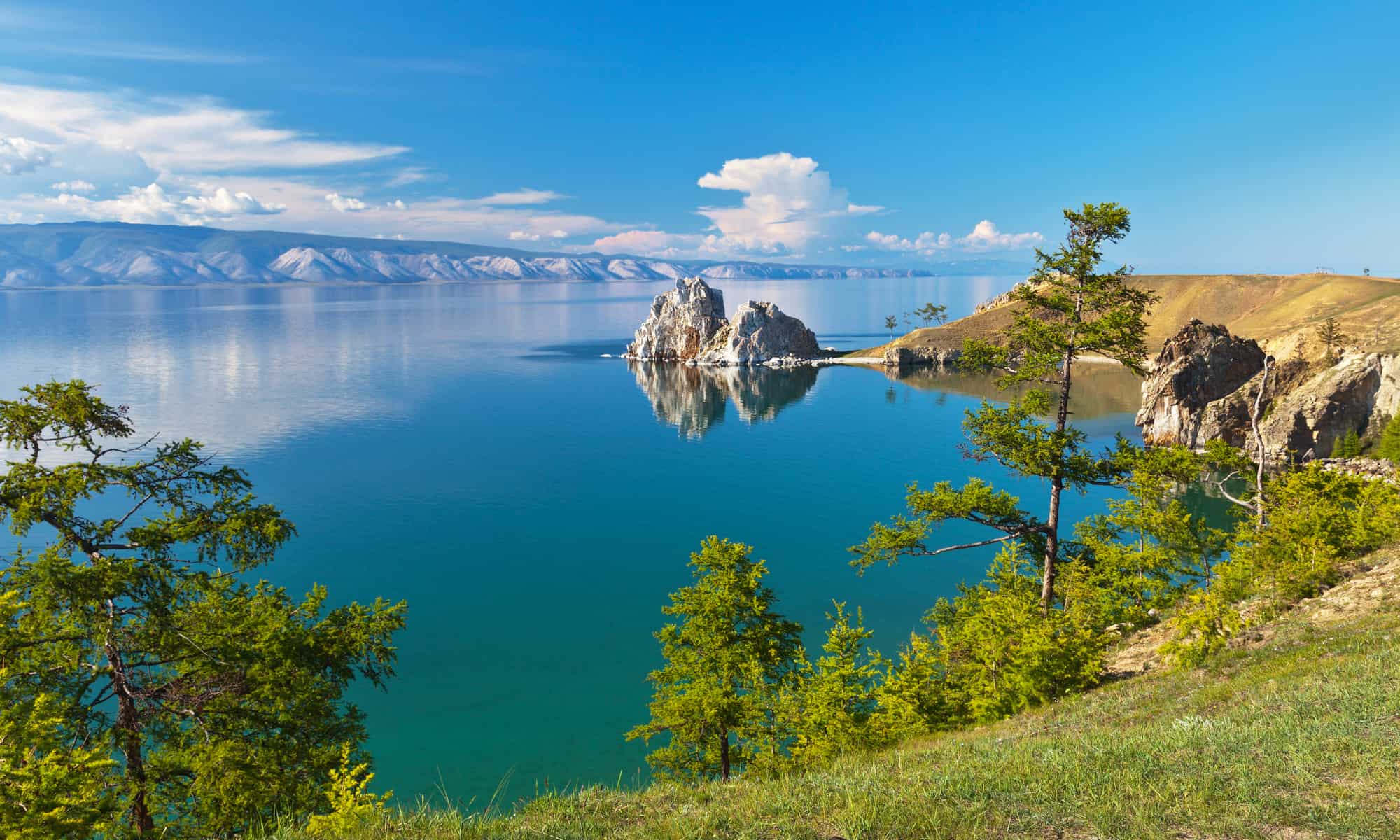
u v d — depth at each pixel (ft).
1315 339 481.46
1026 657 77.51
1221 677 59.67
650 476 479.82
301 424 632.79
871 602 259.39
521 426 638.94
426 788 152.25
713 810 31.37
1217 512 322.75
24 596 47.55
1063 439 101.04
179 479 58.65
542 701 192.95
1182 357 462.19
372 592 277.64
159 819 56.75
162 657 55.77
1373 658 46.55
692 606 106.63
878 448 555.69
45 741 39.42
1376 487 112.98
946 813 28.12
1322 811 25.96
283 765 59.41
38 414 50.96
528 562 312.91
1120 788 29.25
